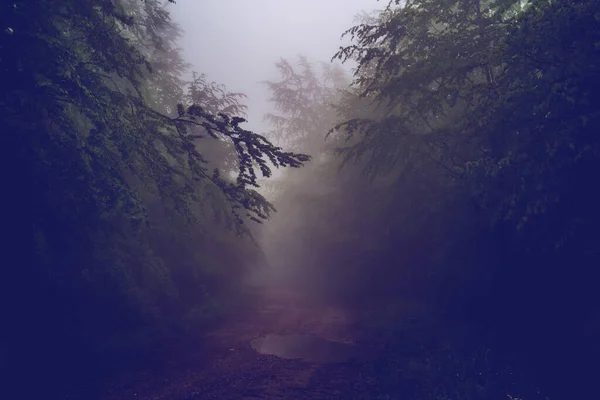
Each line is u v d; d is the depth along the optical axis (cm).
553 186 743
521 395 742
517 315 1077
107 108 1027
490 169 848
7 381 896
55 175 902
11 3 834
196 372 1089
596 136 700
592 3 692
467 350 1073
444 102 1412
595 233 798
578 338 868
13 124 840
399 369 1018
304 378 1003
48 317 1057
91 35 1070
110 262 1313
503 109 909
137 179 1523
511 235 1034
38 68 837
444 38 1264
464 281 1323
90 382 1002
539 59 798
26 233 913
